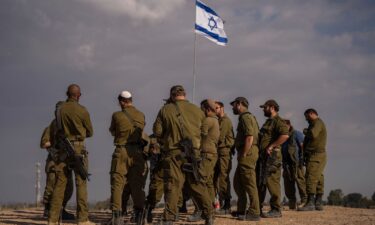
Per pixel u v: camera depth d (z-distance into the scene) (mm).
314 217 11000
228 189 11508
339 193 17828
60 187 9234
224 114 11547
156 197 10039
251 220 10203
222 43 15578
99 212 13961
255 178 10281
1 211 14711
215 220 10258
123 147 9492
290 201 13062
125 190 11086
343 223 9859
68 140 9133
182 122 8648
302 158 13008
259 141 10883
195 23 14984
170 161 8633
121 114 9539
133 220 10109
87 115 9266
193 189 8805
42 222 10695
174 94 8914
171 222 8672
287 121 12961
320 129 12688
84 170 9273
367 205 16016
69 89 9352
